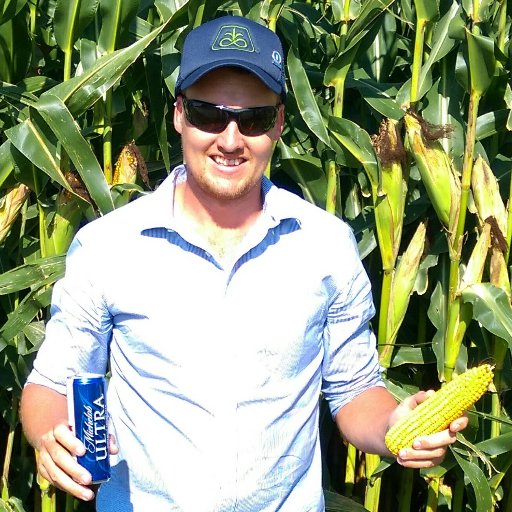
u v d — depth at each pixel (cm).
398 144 466
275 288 307
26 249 508
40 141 432
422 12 464
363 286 327
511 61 508
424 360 503
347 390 337
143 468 310
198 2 456
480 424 515
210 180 303
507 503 529
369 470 491
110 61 443
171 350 302
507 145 555
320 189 519
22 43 483
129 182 484
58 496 545
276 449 310
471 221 516
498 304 453
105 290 305
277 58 304
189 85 299
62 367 314
